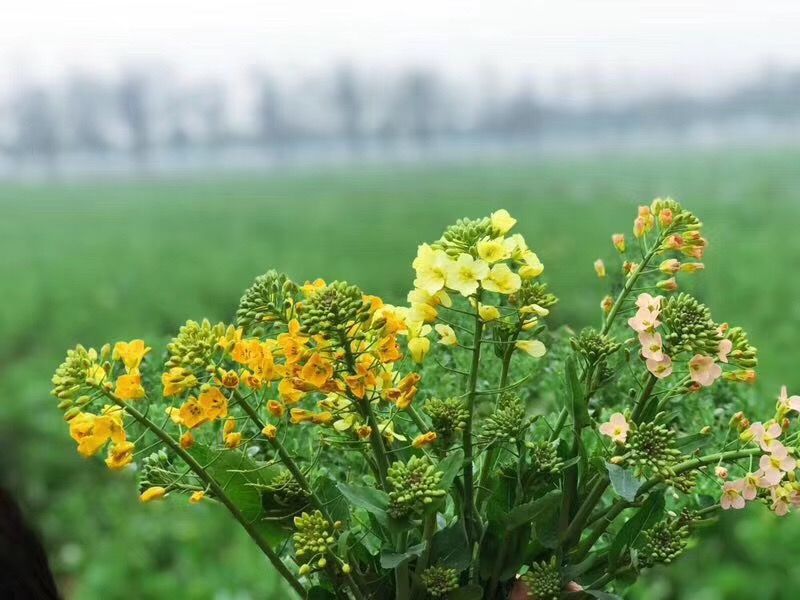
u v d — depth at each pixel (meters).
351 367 0.79
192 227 15.27
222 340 0.79
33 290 8.98
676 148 28.66
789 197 14.38
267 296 0.81
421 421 0.84
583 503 0.84
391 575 0.83
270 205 17.95
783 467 0.79
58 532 3.02
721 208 12.52
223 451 0.82
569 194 16.81
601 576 0.85
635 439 0.79
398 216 14.70
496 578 0.84
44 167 33.69
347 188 21.11
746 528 2.36
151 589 2.52
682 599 2.23
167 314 7.83
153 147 34.66
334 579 0.82
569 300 4.72
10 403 4.55
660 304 0.81
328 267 9.87
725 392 1.07
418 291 0.83
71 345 7.21
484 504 0.86
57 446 3.71
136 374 0.79
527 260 0.83
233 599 2.27
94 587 2.62
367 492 0.79
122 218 17.22
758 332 5.41
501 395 0.85
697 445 0.83
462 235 0.83
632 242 0.90
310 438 0.96
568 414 0.89
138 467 0.95
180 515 2.78
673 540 0.82
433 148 35.97
